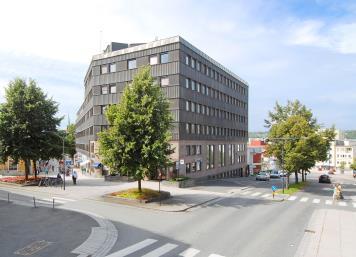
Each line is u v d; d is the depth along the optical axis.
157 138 27.72
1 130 37.66
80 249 14.96
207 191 37.06
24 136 37.69
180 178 40.69
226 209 26.05
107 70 51.12
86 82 68.25
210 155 57.03
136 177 27.66
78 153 88.25
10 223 19.45
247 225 20.33
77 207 24.72
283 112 49.38
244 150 78.06
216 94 59.91
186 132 47.34
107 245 15.66
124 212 23.41
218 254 14.68
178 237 17.20
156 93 28.86
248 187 43.72
